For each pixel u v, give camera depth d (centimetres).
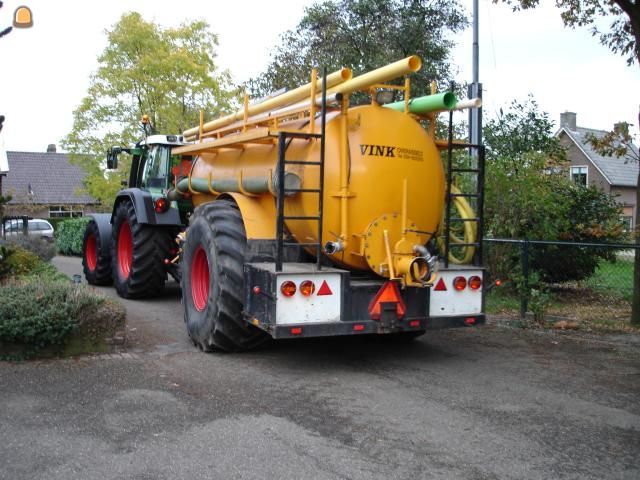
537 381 599
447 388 573
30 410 494
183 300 746
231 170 760
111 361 638
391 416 496
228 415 491
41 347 633
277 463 405
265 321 588
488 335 806
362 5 1666
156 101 2086
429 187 636
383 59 1599
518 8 1014
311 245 595
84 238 1277
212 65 2170
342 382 587
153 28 2106
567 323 848
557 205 1062
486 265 1054
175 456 414
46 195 4316
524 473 398
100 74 2086
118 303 702
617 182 3681
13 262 877
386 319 609
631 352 718
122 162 2116
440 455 423
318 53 1808
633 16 847
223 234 664
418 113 647
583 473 399
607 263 1209
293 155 649
